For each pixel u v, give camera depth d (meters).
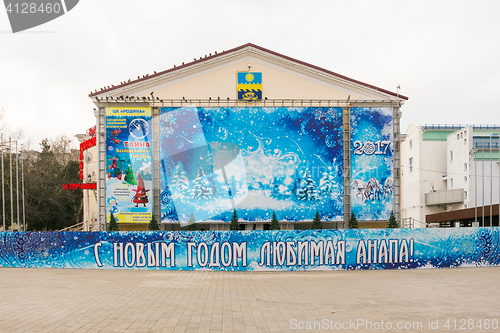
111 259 18.45
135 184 27.23
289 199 27.56
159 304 9.98
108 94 28.78
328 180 27.81
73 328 7.34
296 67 30.00
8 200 36.28
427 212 46.75
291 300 10.73
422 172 47.56
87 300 10.36
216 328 7.52
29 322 7.74
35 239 18.70
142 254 18.47
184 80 29.59
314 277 16.30
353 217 27.36
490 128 45.78
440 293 11.91
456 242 19.28
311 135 27.97
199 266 18.45
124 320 8.08
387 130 28.34
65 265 18.53
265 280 15.30
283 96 29.89
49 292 11.56
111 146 27.44
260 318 8.41
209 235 18.56
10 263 18.77
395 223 27.16
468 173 41.88
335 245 18.73
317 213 27.31
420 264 19.02
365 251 18.83
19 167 38.97
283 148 27.78
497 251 19.47
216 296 11.39
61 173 46.38
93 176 36.59
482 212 32.75
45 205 40.97
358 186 27.97
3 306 9.34
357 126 28.16
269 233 18.62
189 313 8.89
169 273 17.30
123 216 27.08
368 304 10.10
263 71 30.00
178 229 29.36
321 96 30.02
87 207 37.47
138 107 27.59
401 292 12.13
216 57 29.62
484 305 9.93
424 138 48.00
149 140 27.48
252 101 29.56
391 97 29.80
